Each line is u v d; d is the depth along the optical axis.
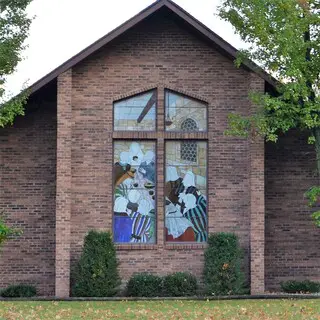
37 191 25.19
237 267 23.31
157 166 24.25
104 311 19.81
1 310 19.81
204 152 24.56
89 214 23.97
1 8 22.30
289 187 25.72
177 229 24.34
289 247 25.55
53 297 23.39
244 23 22.12
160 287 23.45
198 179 24.50
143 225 24.27
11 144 25.23
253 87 23.97
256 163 23.84
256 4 21.69
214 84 24.55
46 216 25.16
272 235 25.55
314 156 25.81
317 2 22.25
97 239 23.20
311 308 20.19
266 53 22.09
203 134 24.38
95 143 24.11
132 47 24.45
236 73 24.58
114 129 24.30
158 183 24.19
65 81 23.64
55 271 23.94
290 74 21.41
